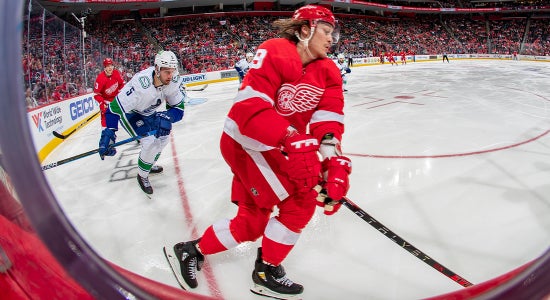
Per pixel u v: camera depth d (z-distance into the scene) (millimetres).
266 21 27719
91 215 2947
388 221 2660
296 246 2324
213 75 18188
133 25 23953
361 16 34250
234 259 2191
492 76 16000
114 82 5934
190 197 3277
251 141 1507
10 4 603
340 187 1383
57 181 3844
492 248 2252
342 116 1633
